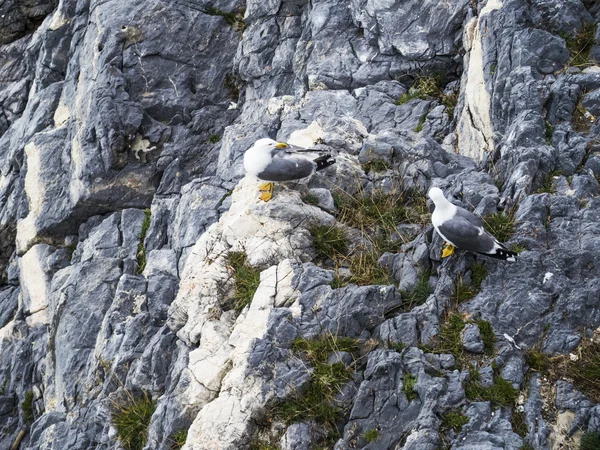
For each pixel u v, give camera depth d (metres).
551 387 14.73
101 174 24.58
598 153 17.66
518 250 16.08
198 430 15.35
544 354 15.08
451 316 15.48
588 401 14.46
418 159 19.23
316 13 24.48
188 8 26.33
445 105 22.59
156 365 18.00
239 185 19.27
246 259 17.62
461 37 22.94
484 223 16.52
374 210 18.36
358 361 15.35
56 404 21.23
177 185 24.44
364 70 23.61
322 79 23.69
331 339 15.59
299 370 15.35
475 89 20.62
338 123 20.61
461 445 13.76
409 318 15.49
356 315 15.84
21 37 33.47
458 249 16.22
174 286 20.27
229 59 26.27
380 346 15.46
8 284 27.16
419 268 16.78
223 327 17.16
